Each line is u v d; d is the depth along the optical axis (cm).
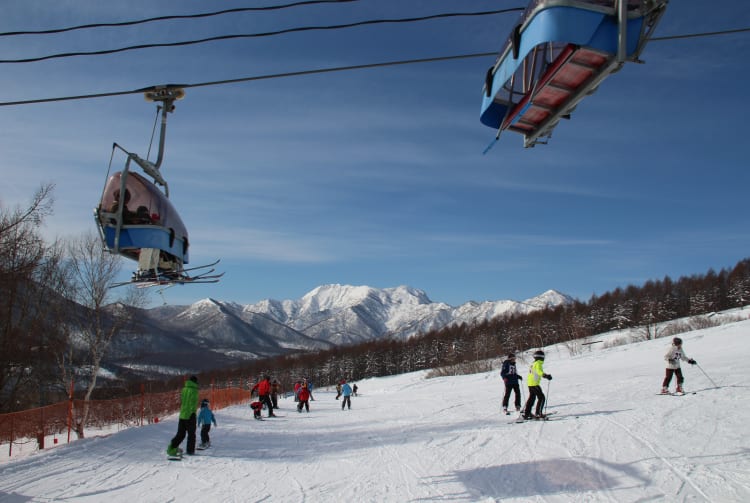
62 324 2469
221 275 865
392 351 14000
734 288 10988
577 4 540
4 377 2508
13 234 2467
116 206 802
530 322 12588
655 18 551
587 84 593
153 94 821
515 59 611
